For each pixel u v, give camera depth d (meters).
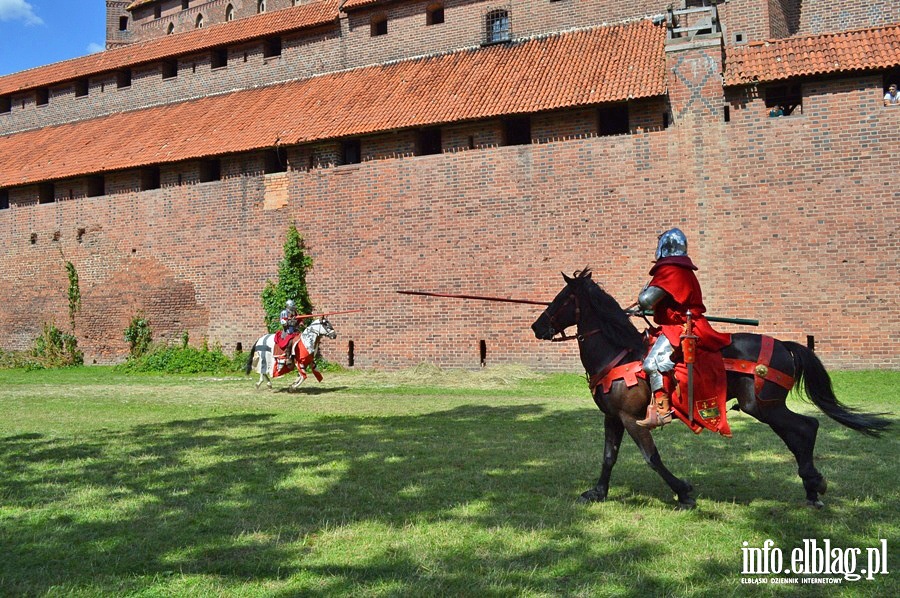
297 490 7.18
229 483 7.53
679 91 18.78
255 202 23.84
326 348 22.44
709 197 18.39
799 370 6.30
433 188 21.27
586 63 21.09
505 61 22.94
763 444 9.28
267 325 23.27
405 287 21.47
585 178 19.50
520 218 20.16
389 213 21.81
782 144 17.89
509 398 15.21
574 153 19.64
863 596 4.36
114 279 26.42
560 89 20.05
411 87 23.28
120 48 33.25
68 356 27.03
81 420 12.66
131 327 25.83
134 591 4.54
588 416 12.30
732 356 6.34
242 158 24.14
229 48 29.06
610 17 23.28
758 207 18.00
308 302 22.88
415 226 21.45
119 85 31.72
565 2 23.89
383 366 21.64
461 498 6.75
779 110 18.98
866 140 17.23
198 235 24.81
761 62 18.34
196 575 4.81
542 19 24.19
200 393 17.22
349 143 23.42
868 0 22.02
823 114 17.61
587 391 16.25
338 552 5.23
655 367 6.10
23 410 14.17
